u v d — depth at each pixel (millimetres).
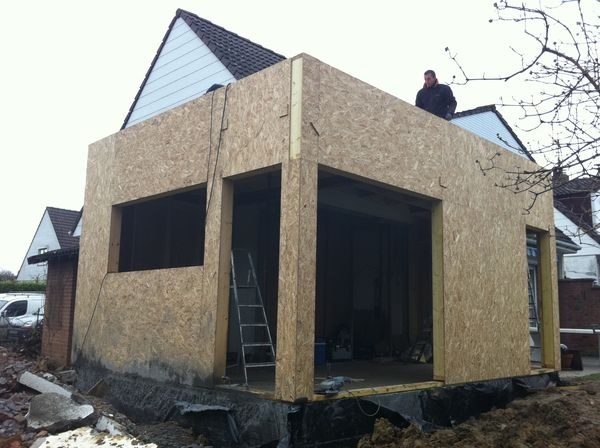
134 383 7902
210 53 12016
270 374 8164
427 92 9648
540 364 11148
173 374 7352
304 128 6141
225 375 7430
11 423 6816
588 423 7078
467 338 8234
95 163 9711
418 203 9391
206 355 6867
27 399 7676
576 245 16516
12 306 16156
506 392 8891
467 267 8438
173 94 12789
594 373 12242
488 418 7914
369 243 12828
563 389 9648
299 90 6211
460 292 8211
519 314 9594
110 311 8734
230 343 9883
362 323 12250
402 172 7426
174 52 12914
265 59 12938
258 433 5984
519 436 6793
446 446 6363
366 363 10906
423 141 7863
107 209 9227
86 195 9836
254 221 10789
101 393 8344
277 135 6402
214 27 13250
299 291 5859
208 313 6934
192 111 7789
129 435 6324
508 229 9570
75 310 9594
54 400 7039
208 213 7191
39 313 15227
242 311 10188
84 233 9742
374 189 8852
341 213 11367
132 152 8867
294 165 6102
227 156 7070
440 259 8000
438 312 7914
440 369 7793
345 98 6711
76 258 10953
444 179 8172
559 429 7066
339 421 6137
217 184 7137
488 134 16172
